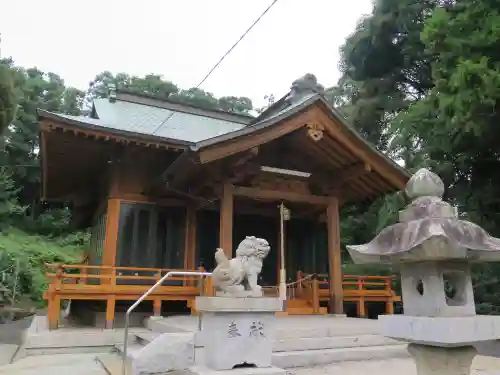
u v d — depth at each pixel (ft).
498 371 24.45
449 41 38.60
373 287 66.33
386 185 43.27
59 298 34.04
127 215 43.27
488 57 35.45
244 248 22.12
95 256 51.16
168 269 40.09
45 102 144.25
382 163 41.01
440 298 10.81
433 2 61.00
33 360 28.07
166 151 44.45
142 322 39.22
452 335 9.78
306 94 43.27
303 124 38.22
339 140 39.81
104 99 61.93
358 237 75.66
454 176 53.47
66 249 112.88
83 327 37.11
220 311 20.27
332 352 27.25
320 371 24.38
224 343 20.25
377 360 27.89
